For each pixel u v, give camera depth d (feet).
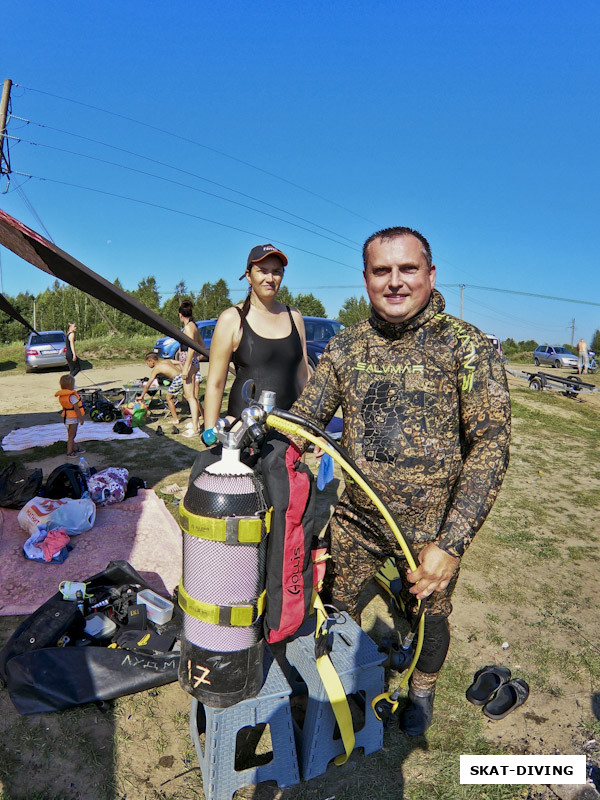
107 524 16.02
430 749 8.55
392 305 6.82
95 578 11.53
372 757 8.30
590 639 11.84
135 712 8.97
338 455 6.51
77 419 23.68
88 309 277.23
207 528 6.14
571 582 14.42
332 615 8.48
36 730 8.45
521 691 9.70
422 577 6.40
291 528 6.59
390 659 10.30
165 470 22.00
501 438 6.66
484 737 8.87
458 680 10.21
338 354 7.66
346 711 7.50
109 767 7.94
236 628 6.42
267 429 7.30
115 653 9.38
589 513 19.79
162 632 10.20
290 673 9.14
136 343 82.74
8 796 7.38
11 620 11.28
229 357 10.20
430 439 6.97
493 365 6.80
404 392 7.02
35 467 22.15
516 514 19.24
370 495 6.57
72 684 8.89
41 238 10.60
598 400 49.21
